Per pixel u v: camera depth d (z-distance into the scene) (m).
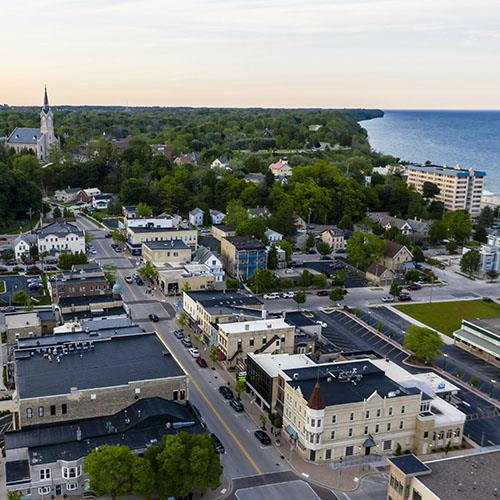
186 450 90.31
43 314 153.88
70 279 174.50
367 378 115.25
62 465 90.06
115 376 109.31
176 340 153.00
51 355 117.19
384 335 164.88
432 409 115.25
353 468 102.75
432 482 84.81
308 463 103.44
